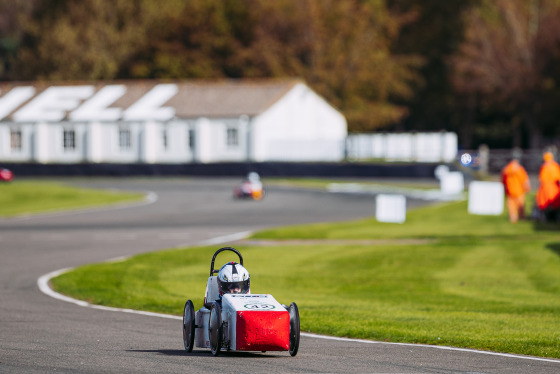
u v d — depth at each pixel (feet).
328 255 340.18
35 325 193.16
